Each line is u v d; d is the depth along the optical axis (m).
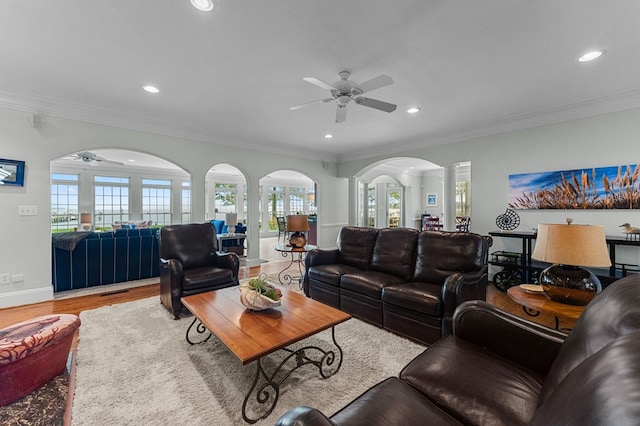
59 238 3.73
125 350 2.26
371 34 2.13
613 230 3.36
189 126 4.49
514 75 2.78
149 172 8.95
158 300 3.46
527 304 1.94
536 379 1.22
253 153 5.66
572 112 3.59
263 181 10.71
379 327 2.70
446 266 2.76
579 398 0.57
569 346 1.10
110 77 2.83
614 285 1.17
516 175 4.11
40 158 3.46
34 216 3.44
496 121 4.16
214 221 8.49
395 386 1.17
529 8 1.84
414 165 8.57
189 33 2.12
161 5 1.81
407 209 9.77
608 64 2.56
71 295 3.68
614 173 3.36
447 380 1.19
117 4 1.80
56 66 2.61
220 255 3.56
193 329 2.65
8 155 3.28
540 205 3.90
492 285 4.28
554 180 3.78
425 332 2.35
